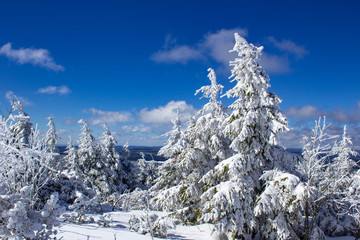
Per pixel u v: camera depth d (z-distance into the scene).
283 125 10.94
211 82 14.98
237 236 10.96
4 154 4.80
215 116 14.74
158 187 18.97
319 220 13.77
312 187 10.23
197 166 15.16
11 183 6.58
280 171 11.12
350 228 13.41
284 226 10.11
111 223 13.60
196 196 14.65
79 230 10.20
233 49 11.78
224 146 15.05
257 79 11.12
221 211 10.56
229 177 12.15
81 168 30.33
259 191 11.80
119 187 31.89
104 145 32.91
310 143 11.12
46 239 5.83
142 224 11.83
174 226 11.36
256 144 11.30
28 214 5.64
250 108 11.38
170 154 18.80
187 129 17.47
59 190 18.61
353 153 14.38
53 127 19.20
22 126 14.69
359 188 13.09
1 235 5.21
